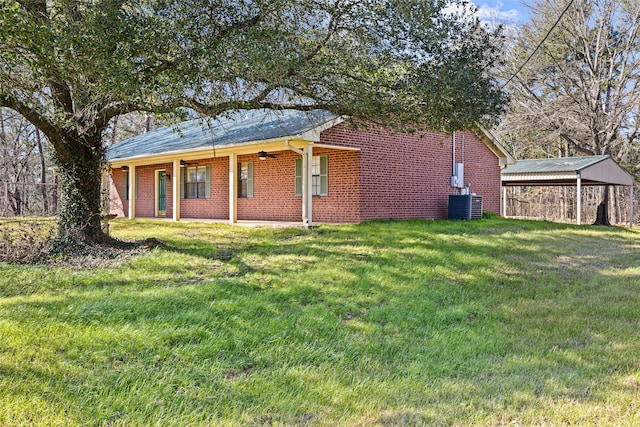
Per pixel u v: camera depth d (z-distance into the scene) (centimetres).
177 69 651
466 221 1422
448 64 782
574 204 2772
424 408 315
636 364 400
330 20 761
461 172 1614
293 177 1472
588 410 308
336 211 1360
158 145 1712
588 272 838
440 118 856
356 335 472
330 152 1371
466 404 321
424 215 1491
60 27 592
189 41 643
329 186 1376
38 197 3091
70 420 283
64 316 463
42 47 568
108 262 761
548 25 2364
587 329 506
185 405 312
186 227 1327
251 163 1608
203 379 353
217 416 300
